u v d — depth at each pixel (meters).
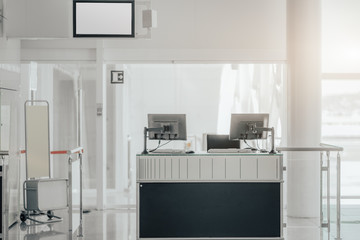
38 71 10.38
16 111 8.88
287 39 9.69
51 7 8.59
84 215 9.77
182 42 10.33
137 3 8.74
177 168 7.15
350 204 10.63
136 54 10.36
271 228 7.14
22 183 10.11
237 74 10.43
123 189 10.53
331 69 10.58
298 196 9.52
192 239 7.14
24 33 8.56
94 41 10.32
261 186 7.15
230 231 7.16
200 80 10.45
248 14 10.28
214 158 7.14
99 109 10.30
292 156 9.58
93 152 10.48
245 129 7.59
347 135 11.42
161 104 10.49
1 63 8.12
